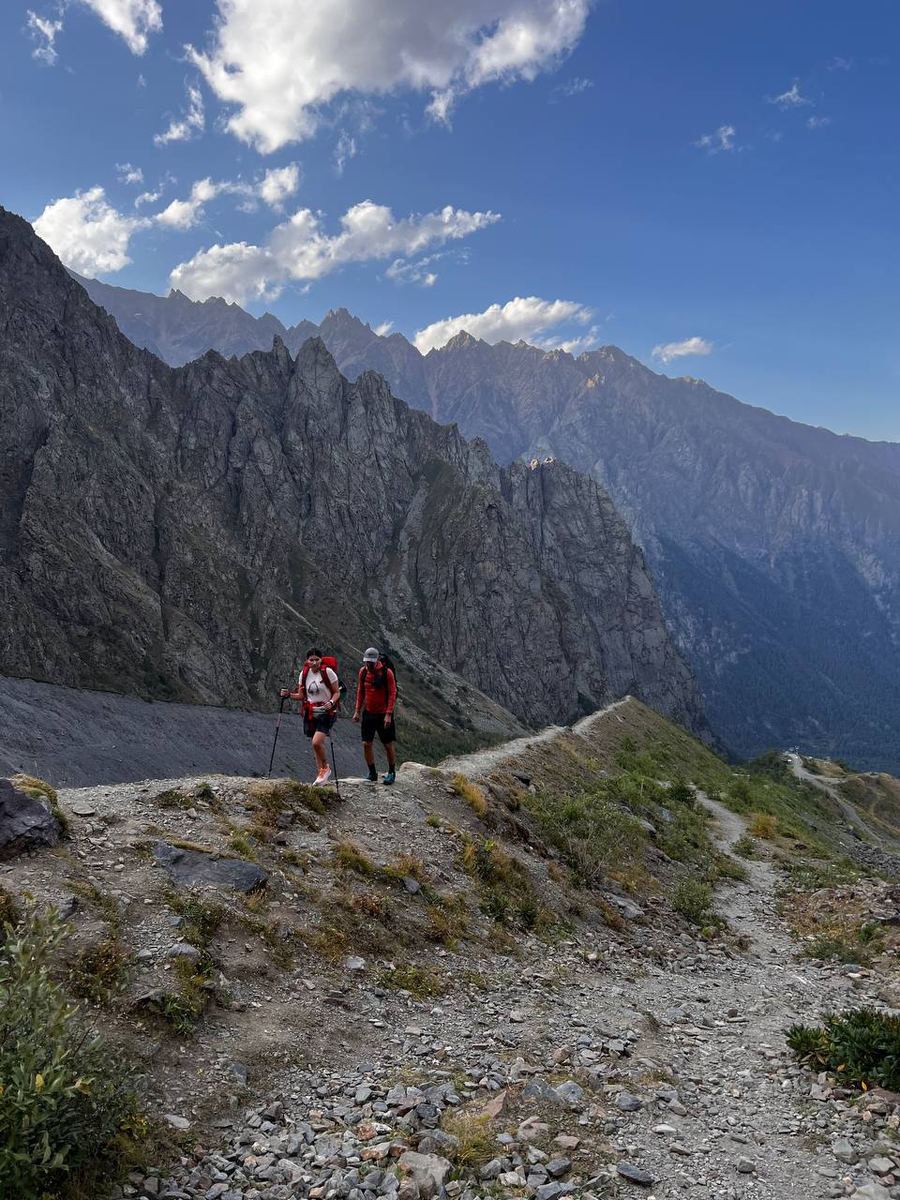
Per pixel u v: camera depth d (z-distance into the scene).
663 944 15.94
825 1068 9.45
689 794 42.47
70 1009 5.38
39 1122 4.83
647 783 41.16
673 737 92.19
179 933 8.63
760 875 27.53
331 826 13.61
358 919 10.84
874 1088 8.77
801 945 17.97
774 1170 6.98
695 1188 6.52
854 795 152.50
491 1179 6.29
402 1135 6.71
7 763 121.81
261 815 12.54
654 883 20.83
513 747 36.38
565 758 39.09
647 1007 11.70
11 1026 5.20
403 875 12.68
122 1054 6.60
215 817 11.92
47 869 8.77
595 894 17.41
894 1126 7.89
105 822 10.69
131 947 8.07
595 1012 10.89
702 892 20.00
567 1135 7.06
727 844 33.81
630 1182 6.48
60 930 5.99
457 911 12.63
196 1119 6.43
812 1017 12.33
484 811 17.30
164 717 173.50
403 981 10.02
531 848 17.72
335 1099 7.24
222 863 10.40
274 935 9.56
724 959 15.91
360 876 12.10
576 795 29.89
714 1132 7.64
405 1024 9.10
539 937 13.52
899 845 106.94
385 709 16.84
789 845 35.72
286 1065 7.53
